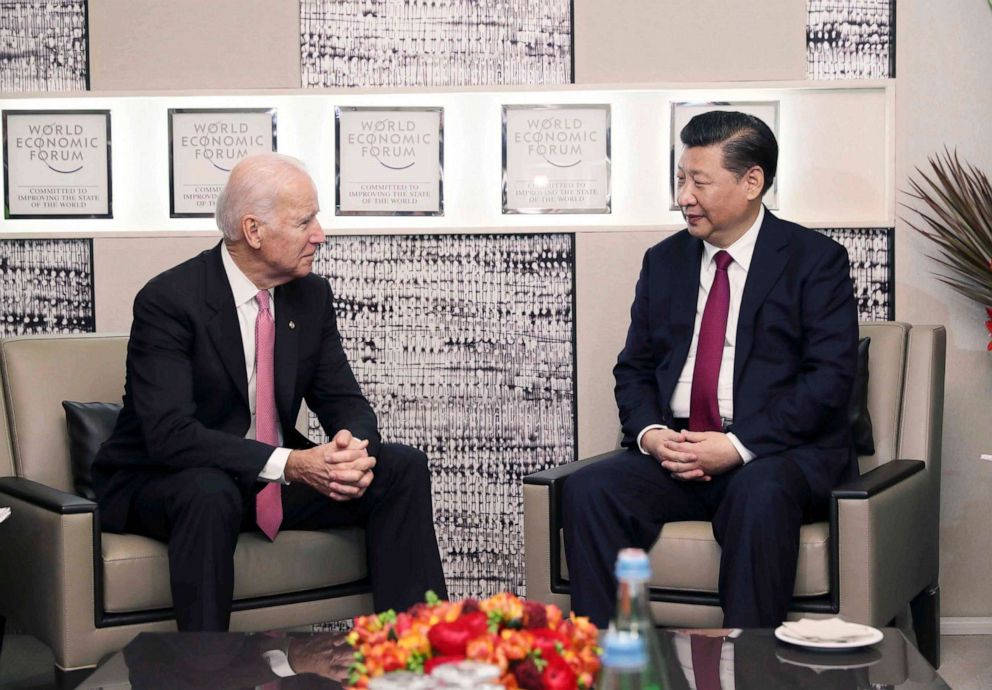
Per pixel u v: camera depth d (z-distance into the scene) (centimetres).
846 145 302
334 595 234
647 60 302
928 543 263
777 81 301
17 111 304
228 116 304
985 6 298
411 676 106
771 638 173
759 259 251
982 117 300
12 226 305
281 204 231
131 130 304
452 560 311
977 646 295
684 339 256
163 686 154
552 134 304
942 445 304
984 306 299
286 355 239
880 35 300
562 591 239
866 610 218
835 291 248
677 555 229
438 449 309
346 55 304
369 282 306
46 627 217
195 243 304
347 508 235
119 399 266
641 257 304
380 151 305
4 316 305
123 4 302
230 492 217
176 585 211
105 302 305
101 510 232
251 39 303
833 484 237
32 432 255
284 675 158
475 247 306
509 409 308
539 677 112
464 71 304
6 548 236
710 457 236
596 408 306
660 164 304
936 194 300
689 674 157
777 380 246
